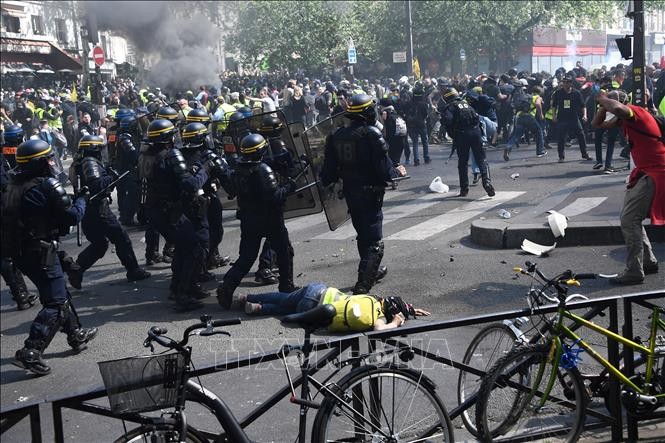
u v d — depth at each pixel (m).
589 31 45.81
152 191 7.71
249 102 22.44
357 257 9.43
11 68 37.22
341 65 43.75
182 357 3.31
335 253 9.73
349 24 44.62
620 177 13.59
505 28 44.94
